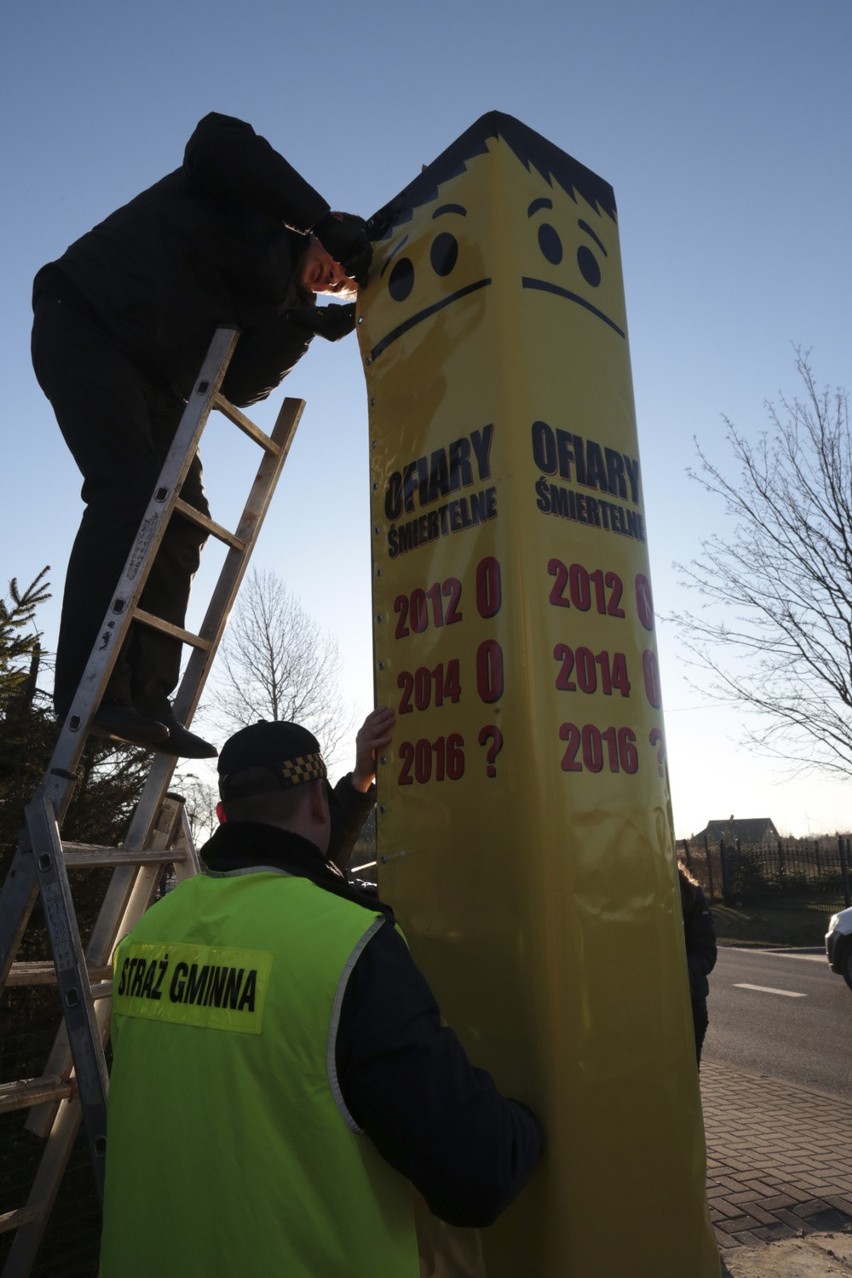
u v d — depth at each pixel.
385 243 2.31
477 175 2.04
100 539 2.51
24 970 2.17
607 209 2.28
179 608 2.81
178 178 2.68
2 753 4.41
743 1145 6.00
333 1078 1.34
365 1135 1.37
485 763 1.82
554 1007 1.65
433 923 1.88
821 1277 3.99
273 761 1.71
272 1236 1.31
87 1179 3.56
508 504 1.84
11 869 2.16
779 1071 8.30
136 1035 1.58
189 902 1.65
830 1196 5.05
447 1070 1.34
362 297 2.36
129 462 2.55
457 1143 1.31
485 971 1.76
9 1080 3.62
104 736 2.40
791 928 21.89
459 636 1.92
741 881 26.59
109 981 2.33
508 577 1.82
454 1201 1.33
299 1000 1.37
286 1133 1.35
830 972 14.95
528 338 1.93
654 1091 1.75
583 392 2.04
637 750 1.93
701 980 4.84
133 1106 1.52
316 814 1.76
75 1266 3.39
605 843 1.81
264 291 2.72
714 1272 1.78
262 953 1.44
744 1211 4.86
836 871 26.42
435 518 2.03
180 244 2.59
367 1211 1.33
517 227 1.99
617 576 1.99
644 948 1.82
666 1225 1.70
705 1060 8.77
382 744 2.08
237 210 2.62
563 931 1.69
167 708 2.74
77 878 4.59
